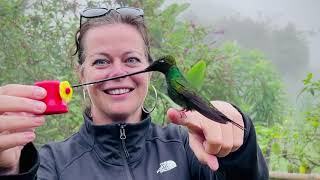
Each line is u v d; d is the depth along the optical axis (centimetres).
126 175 107
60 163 108
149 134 116
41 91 74
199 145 82
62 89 75
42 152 110
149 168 109
